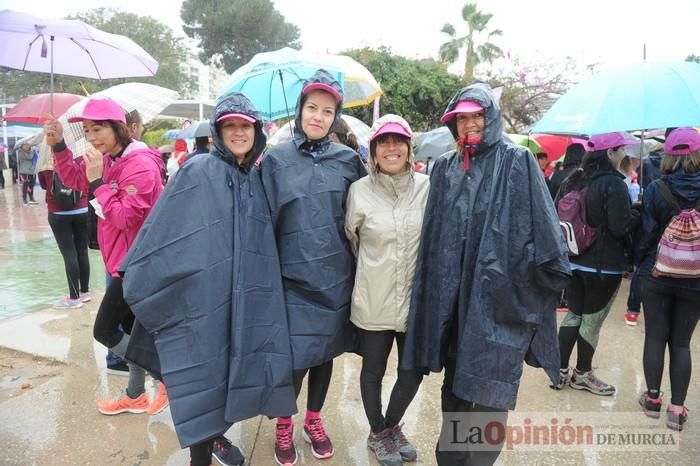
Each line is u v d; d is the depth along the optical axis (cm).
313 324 225
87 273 491
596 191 308
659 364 295
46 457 253
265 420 295
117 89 339
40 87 2641
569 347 335
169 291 200
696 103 283
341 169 237
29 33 309
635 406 315
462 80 1391
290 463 250
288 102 393
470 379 201
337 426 289
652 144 616
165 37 3825
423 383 347
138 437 272
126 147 272
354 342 248
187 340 201
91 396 314
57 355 371
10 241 805
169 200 201
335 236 229
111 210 254
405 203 231
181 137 657
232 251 208
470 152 209
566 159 498
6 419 287
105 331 269
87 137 269
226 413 204
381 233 226
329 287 227
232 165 214
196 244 201
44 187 446
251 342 212
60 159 310
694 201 270
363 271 231
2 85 2730
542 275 196
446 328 213
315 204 224
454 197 211
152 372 219
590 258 313
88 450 260
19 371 348
